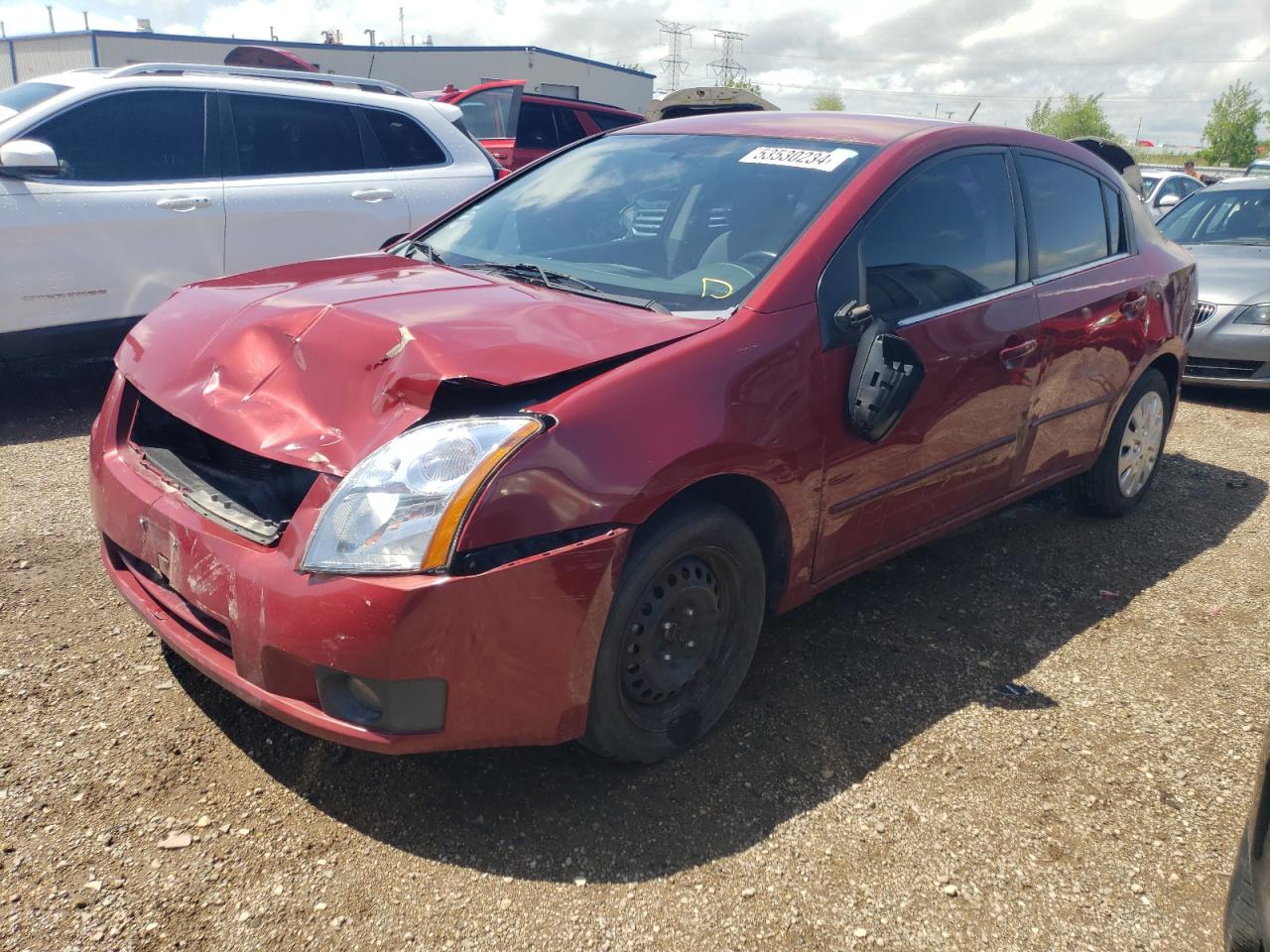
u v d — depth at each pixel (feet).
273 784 8.21
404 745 7.02
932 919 7.39
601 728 8.00
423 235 12.34
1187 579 13.65
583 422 7.36
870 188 10.02
